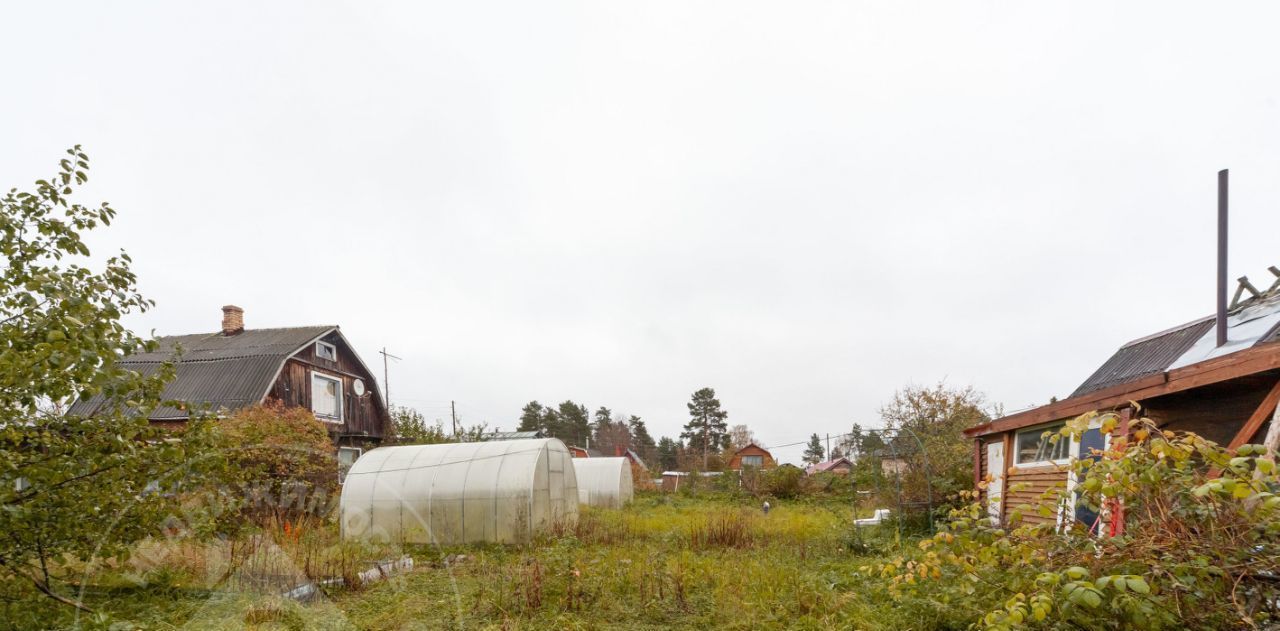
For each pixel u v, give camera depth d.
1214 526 3.41
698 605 6.29
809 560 8.59
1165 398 6.30
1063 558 3.76
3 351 3.96
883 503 15.51
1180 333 10.12
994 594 4.23
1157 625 3.17
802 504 20.67
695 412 59.75
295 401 18.67
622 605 6.25
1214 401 5.83
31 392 4.09
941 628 4.96
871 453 15.81
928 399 21.02
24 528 4.28
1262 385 5.39
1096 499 3.91
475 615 5.66
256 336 20.53
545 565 7.26
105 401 4.86
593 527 11.72
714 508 18.70
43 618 4.36
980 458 11.49
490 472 11.35
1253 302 8.32
